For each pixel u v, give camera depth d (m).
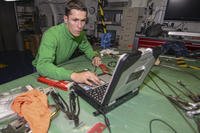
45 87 0.90
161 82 1.06
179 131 0.62
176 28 2.37
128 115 0.71
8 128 0.58
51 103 0.75
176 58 1.59
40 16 4.21
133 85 0.78
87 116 0.68
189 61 1.53
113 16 2.71
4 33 4.47
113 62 1.42
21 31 4.52
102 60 1.47
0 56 4.08
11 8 4.39
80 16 1.08
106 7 2.70
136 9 2.17
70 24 1.15
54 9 3.63
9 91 0.83
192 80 1.11
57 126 0.62
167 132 0.61
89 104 0.76
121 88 0.68
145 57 0.64
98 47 2.04
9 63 3.61
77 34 1.24
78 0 1.10
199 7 1.89
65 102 0.76
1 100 0.74
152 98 0.86
